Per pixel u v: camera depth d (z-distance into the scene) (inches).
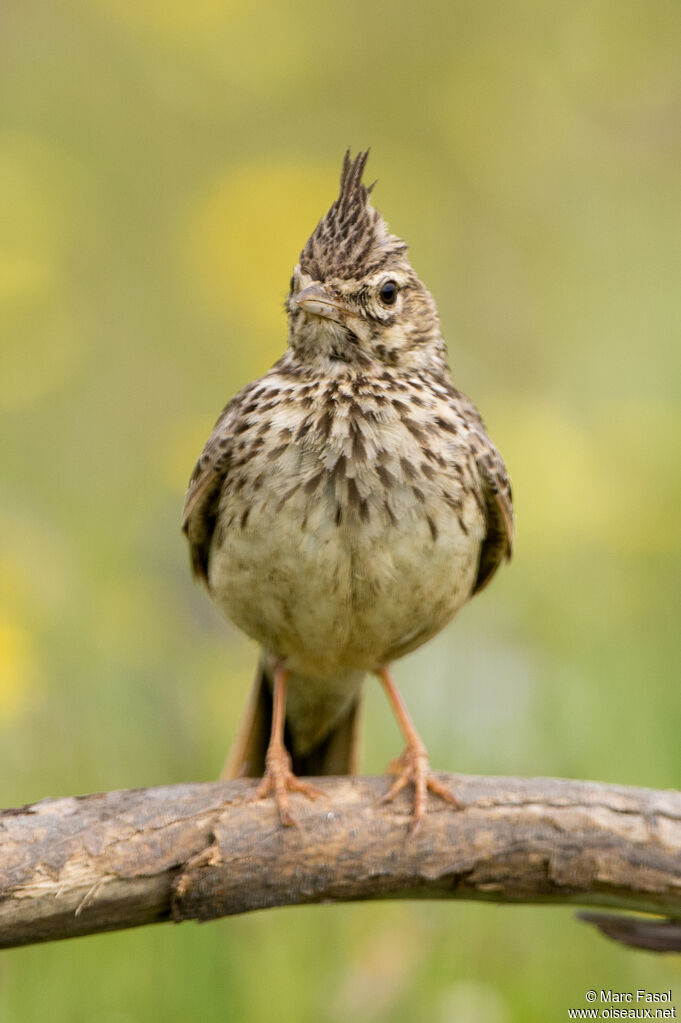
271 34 665.0
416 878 325.4
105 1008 393.1
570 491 518.0
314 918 415.8
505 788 331.0
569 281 626.2
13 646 438.9
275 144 664.4
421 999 401.7
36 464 561.3
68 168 631.2
